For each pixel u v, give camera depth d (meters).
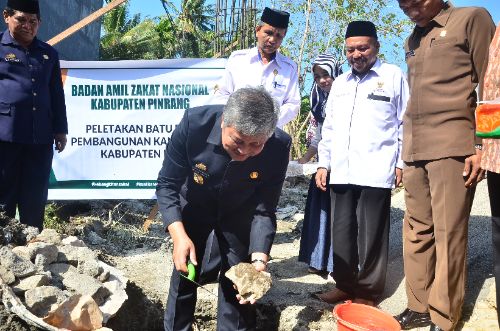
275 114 2.24
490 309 3.19
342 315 2.89
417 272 3.23
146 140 5.12
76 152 5.10
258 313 3.68
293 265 4.50
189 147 2.68
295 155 10.16
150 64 5.07
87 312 2.77
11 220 3.39
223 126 2.33
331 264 3.99
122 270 4.26
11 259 2.88
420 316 3.26
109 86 5.08
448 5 3.02
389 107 3.54
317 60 4.32
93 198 5.12
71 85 5.05
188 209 2.92
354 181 3.50
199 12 23.53
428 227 3.15
